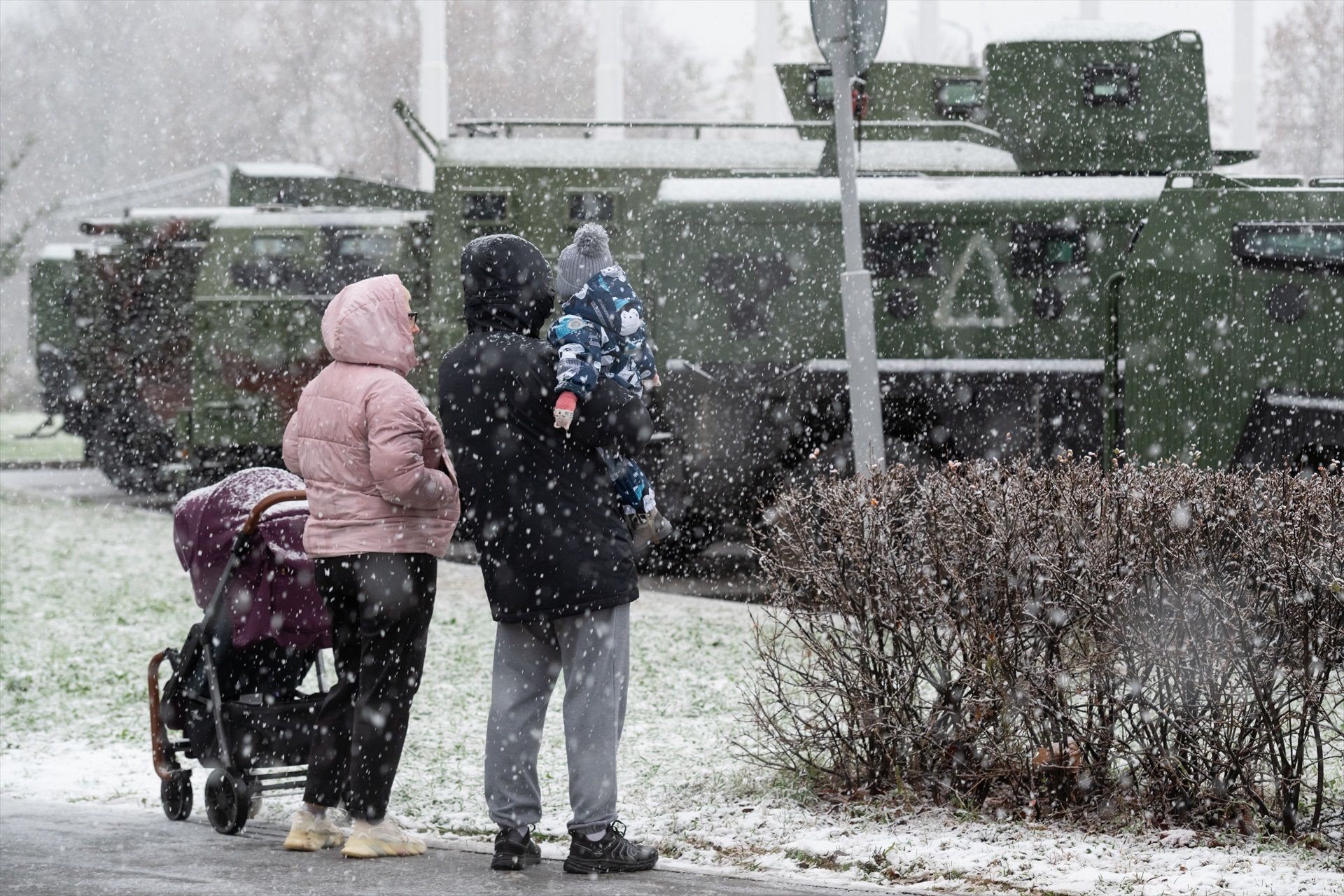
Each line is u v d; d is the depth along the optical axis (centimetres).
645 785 816
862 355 1169
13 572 1817
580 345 626
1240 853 645
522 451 625
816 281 1587
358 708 668
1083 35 1642
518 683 645
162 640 1371
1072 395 1545
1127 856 636
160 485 2806
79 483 3259
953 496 717
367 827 669
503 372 627
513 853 636
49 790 845
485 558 636
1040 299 1557
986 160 1658
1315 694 662
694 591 1641
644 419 630
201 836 718
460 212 1791
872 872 629
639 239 1756
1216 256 1434
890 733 732
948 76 1772
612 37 2866
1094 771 700
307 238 2128
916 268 1568
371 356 671
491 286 654
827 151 1670
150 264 2389
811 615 754
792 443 1592
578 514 626
